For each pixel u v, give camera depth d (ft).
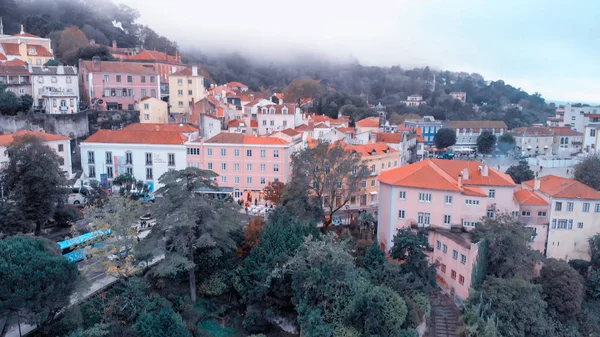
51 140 270.67
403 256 196.95
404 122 564.30
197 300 184.03
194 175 179.11
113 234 163.02
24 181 199.41
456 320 184.65
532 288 183.93
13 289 121.49
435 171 222.07
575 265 217.97
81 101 391.24
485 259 196.24
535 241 224.33
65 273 132.67
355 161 233.76
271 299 178.91
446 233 205.98
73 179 252.83
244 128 391.45
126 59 495.00
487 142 516.32
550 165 390.42
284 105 422.00
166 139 295.07
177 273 186.09
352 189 232.53
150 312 148.15
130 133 298.76
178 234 173.68
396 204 219.00
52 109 338.95
